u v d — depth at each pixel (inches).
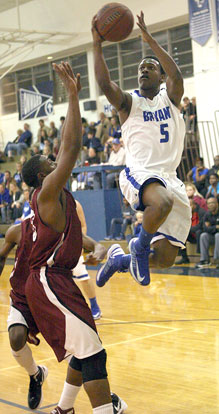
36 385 157.3
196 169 526.3
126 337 243.9
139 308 306.2
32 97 837.2
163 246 166.1
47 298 127.5
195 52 593.9
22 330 147.6
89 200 596.4
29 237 146.9
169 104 163.9
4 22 805.2
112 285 392.8
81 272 274.8
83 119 759.7
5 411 163.0
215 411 157.3
